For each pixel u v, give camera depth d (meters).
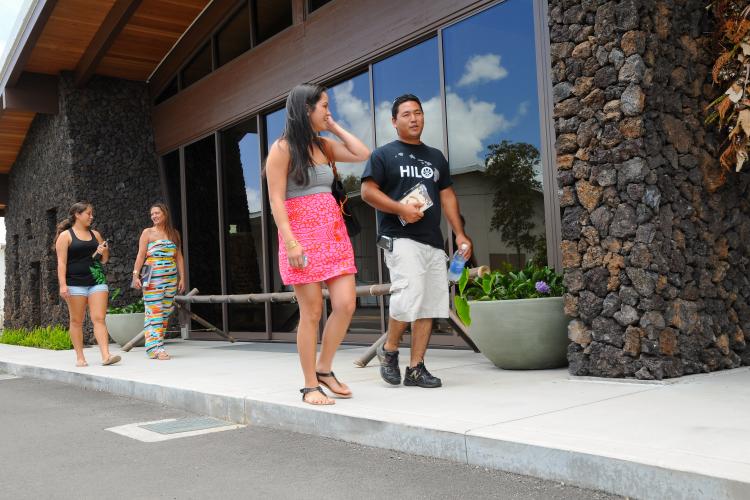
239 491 2.67
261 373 5.44
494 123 5.84
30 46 9.75
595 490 2.38
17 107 10.59
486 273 4.90
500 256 5.80
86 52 10.16
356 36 7.21
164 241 7.46
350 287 3.84
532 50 5.55
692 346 4.01
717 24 4.31
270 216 8.80
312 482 2.73
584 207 4.11
